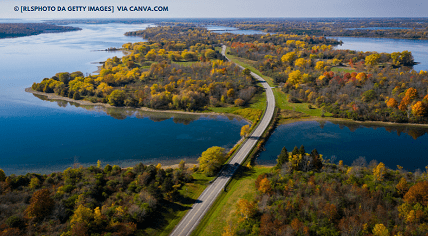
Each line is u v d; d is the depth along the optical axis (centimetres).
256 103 19900
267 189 9350
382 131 15638
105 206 8681
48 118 17888
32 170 12144
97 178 10062
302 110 18475
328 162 12462
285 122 16925
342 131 15675
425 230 7100
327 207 8000
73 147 14125
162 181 10331
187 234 8156
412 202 8100
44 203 8131
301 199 8681
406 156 13000
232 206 9231
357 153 13350
